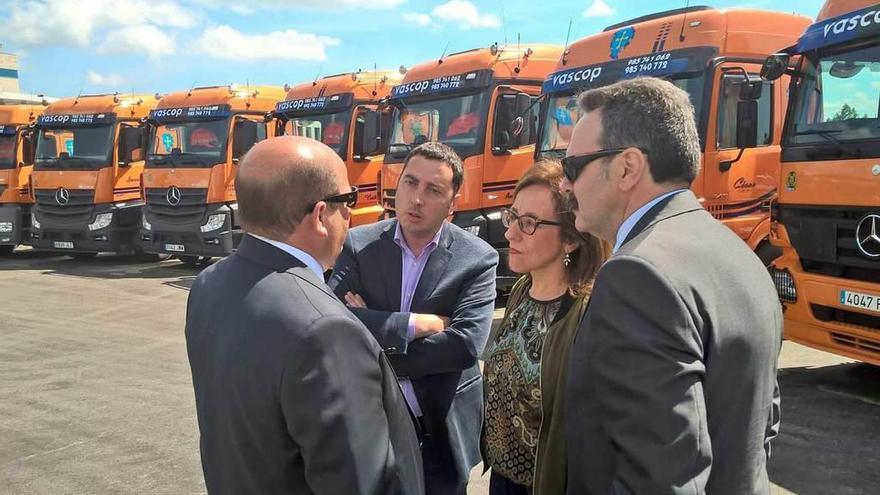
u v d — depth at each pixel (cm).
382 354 149
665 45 635
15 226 1378
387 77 1036
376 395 140
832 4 503
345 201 157
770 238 516
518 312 209
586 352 133
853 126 457
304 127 1048
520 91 783
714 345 127
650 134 141
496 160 778
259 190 150
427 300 239
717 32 609
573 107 704
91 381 541
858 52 470
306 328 133
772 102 664
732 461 129
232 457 137
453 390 239
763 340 134
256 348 134
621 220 150
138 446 408
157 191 1182
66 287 1041
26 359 613
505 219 210
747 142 590
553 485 167
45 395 506
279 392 131
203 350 146
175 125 1186
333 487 129
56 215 1295
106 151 1265
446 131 810
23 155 1389
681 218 140
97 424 444
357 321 143
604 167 146
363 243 252
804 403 462
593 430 133
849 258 448
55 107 1321
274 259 148
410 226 239
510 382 199
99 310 850
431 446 237
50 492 349
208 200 1133
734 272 135
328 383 131
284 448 134
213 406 140
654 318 123
